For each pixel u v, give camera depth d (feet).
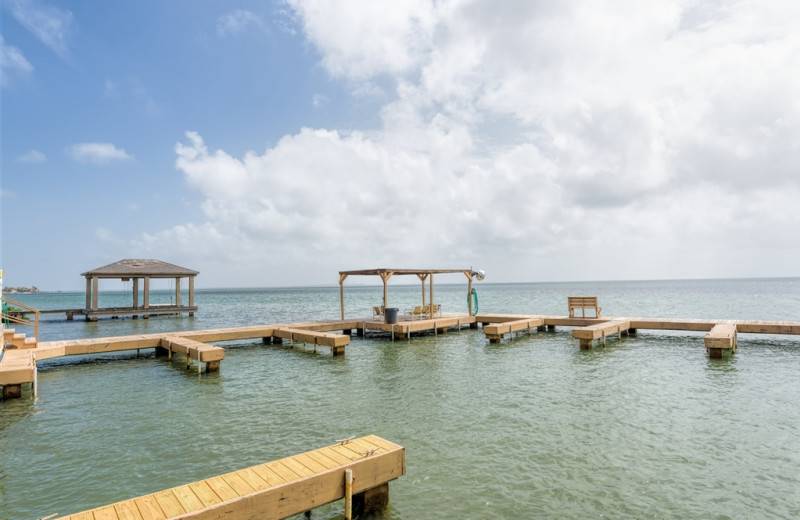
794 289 366.84
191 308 149.89
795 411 34.91
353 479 19.44
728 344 55.06
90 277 137.69
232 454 27.68
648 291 386.52
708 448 27.71
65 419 34.99
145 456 27.53
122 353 67.00
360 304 235.40
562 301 235.20
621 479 23.66
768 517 20.07
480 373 49.65
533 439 29.37
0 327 48.24
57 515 20.83
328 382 46.55
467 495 22.07
